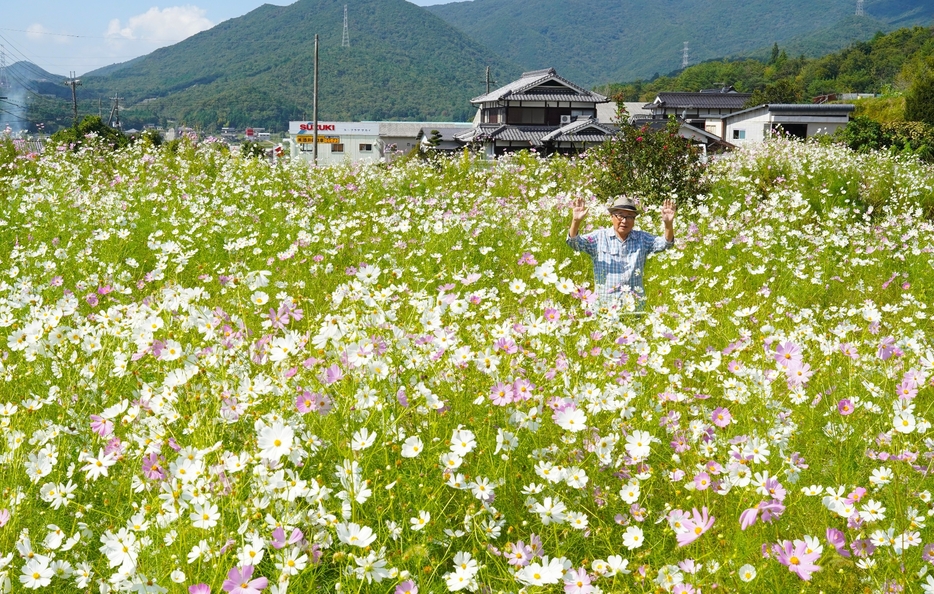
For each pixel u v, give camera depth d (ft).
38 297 16.37
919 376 12.86
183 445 10.41
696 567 8.42
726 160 53.62
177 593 7.73
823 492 10.40
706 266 24.41
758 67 460.14
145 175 41.16
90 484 10.20
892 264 28.04
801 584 8.70
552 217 32.30
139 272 22.84
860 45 387.96
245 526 7.80
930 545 8.75
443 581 8.55
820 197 40.45
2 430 10.36
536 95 159.02
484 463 10.33
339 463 9.87
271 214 31.42
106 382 12.35
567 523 9.70
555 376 12.51
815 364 15.03
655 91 445.37
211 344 12.46
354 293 13.65
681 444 10.92
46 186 33.68
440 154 52.65
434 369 12.01
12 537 8.80
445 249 26.07
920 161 61.93
